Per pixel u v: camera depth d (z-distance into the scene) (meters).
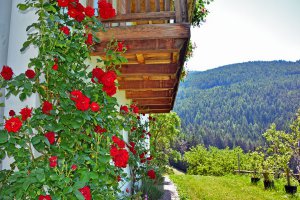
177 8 2.86
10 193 1.66
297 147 10.21
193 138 51.38
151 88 4.65
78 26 2.30
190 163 28.59
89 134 1.99
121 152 1.93
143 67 3.72
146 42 2.97
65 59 2.05
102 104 2.16
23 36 2.29
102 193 1.97
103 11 2.48
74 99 1.84
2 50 2.27
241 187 11.24
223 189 10.59
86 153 1.89
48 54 1.95
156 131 13.55
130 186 5.74
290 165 10.52
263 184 11.79
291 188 9.74
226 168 25.31
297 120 10.44
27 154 1.73
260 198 8.91
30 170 1.69
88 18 2.35
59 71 2.04
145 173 5.93
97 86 2.17
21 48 2.13
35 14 2.15
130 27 2.89
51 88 1.95
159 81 4.66
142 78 4.48
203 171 26.50
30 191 1.57
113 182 2.34
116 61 2.57
